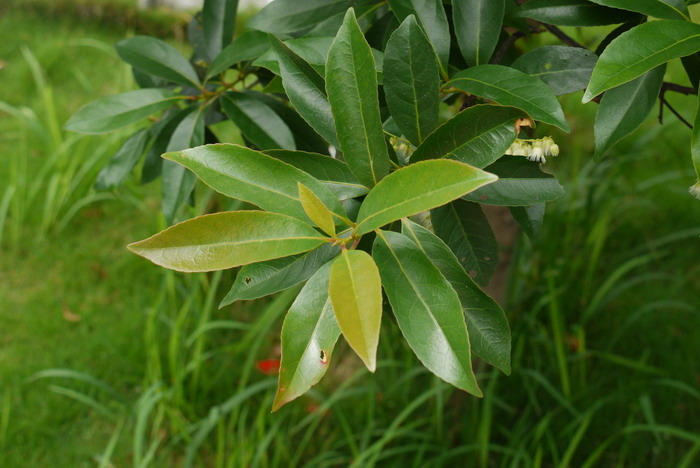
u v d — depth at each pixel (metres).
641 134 2.27
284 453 1.60
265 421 1.67
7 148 2.49
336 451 1.66
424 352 0.50
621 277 2.02
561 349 1.60
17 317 1.93
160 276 2.05
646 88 0.57
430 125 0.56
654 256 1.77
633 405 1.70
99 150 2.13
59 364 1.80
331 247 0.55
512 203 0.56
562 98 1.47
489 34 0.62
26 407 1.70
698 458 1.63
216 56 0.80
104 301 2.00
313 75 0.58
